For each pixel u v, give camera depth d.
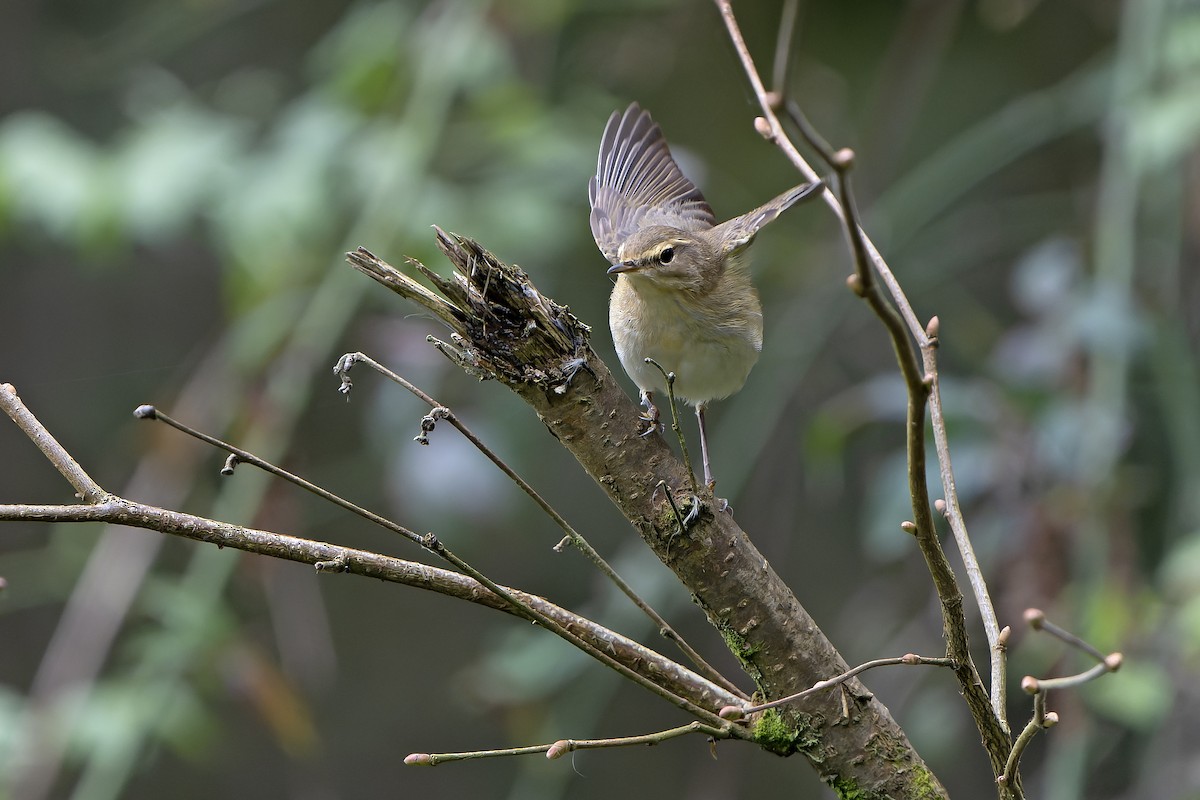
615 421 4.67
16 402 4.19
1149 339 9.36
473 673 10.56
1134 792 9.78
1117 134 10.02
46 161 9.88
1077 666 8.59
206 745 10.16
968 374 12.80
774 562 13.75
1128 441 9.73
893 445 13.55
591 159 10.91
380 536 14.98
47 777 9.34
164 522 4.13
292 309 10.45
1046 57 14.47
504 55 10.89
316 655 13.16
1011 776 4.11
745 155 13.98
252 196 9.98
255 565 10.21
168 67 14.78
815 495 14.61
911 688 10.80
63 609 15.00
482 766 15.86
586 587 14.88
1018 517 9.20
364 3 13.23
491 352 4.61
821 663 4.61
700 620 13.61
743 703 4.70
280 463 10.10
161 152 10.08
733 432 12.45
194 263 15.38
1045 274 10.02
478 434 10.21
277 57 14.99
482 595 4.38
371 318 10.98
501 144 10.93
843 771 4.61
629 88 13.62
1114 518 9.09
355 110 10.62
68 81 14.13
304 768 15.40
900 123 12.60
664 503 4.62
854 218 3.50
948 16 12.30
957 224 13.38
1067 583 9.07
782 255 12.38
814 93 13.34
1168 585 8.72
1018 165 14.54
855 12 13.98
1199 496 9.12
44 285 15.03
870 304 3.59
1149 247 10.77
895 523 9.55
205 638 9.71
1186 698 8.84
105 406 14.91
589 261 12.95
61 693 9.69
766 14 13.27
